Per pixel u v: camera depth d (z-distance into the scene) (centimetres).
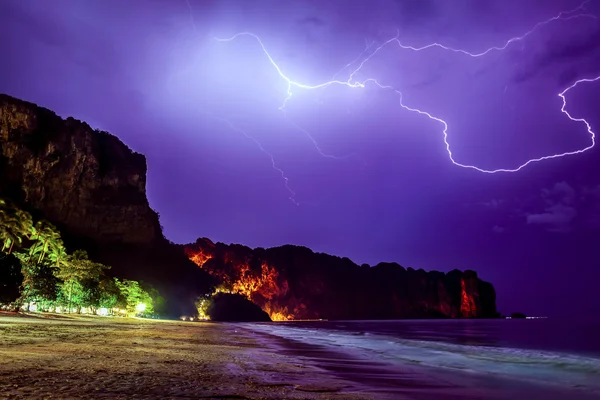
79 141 11938
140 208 13000
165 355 1573
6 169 10675
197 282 15562
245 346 2512
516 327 8750
